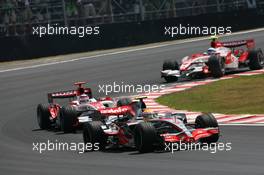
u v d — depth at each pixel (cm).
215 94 8644
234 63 9931
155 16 15962
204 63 9844
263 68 10175
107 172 4656
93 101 7175
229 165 4447
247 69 10388
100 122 5775
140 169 4619
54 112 7456
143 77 10962
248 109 7450
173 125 5262
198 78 10138
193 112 7681
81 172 4762
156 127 5534
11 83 11694
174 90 9369
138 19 15762
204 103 8188
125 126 5603
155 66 11962
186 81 10025
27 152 6019
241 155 4791
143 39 15325
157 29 15488
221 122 6781
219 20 15800
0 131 7606
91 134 5669
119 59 13275
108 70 12056
